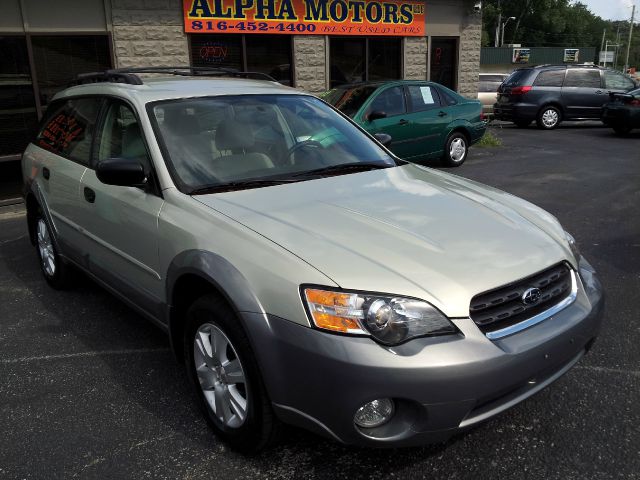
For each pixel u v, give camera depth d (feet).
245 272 8.02
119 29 31.14
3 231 21.75
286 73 37.81
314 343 7.23
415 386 7.05
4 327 13.41
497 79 73.20
